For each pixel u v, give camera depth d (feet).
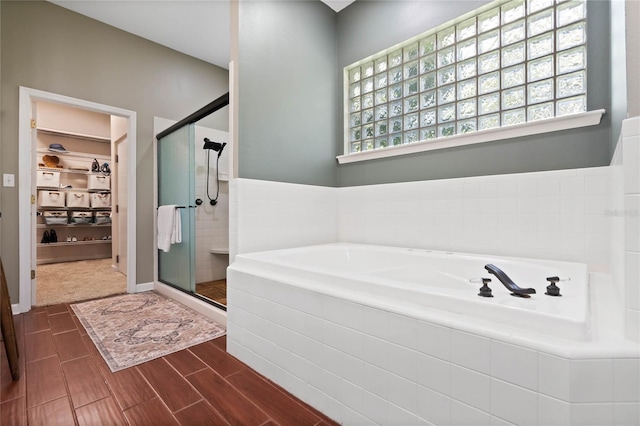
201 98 11.78
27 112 7.99
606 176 4.77
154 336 6.23
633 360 2.24
